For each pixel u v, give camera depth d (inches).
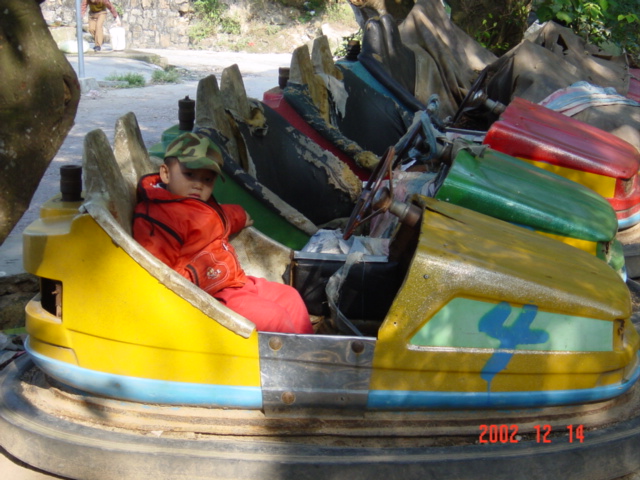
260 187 155.5
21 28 102.2
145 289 101.0
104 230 99.3
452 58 290.2
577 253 125.0
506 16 395.2
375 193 122.7
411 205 124.4
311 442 104.6
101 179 107.0
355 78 231.9
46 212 110.1
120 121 121.6
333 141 197.0
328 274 138.3
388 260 133.6
